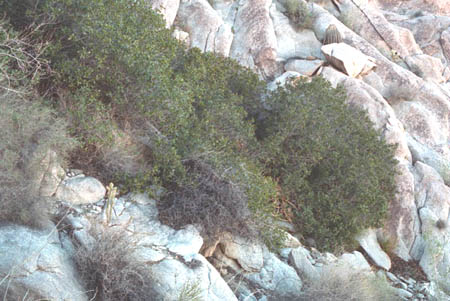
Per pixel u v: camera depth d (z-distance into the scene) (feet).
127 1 22.24
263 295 18.79
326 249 24.14
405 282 25.59
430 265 26.09
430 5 53.62
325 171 26.25
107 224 15.87
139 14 22.72
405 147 31.60
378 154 28.48
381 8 53.42
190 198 18.93
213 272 16.87
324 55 35.27
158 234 17.54
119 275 14.53
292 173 25.41
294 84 28.53
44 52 19.40
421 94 37.06
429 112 36.47
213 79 25.91
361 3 43.93
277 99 27.37
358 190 25.93
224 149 21.11
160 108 19.81
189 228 18.16
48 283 13.05
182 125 20.45
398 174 28.94
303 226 24.57
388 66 37.17
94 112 18.70
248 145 24.03
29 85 17.78
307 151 25.36
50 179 16.49
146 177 18.66
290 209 25.07
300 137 25.86
